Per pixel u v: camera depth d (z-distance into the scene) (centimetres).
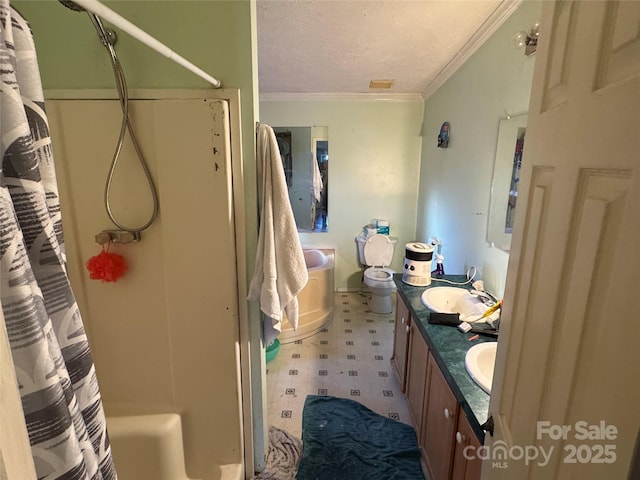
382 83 328
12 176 52
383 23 195
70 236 133
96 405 65
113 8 125
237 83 131
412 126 385
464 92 251
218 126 124
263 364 168
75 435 55
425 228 363
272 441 192
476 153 229
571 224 57
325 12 181
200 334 143
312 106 380
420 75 302
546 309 65
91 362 65
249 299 147
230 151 132
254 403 167
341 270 423
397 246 416
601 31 51
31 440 51
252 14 127
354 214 409
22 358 48
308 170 402
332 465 180
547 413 63
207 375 148
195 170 127
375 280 353
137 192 130
